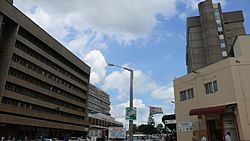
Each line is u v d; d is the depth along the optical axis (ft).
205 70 81.00
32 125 199.31
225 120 70.85
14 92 184.03
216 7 261.44
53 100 240.12
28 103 201.67
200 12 263.29
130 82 66.33
